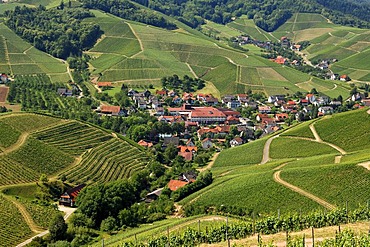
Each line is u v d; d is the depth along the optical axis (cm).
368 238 11612
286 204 18188
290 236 12800
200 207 19212
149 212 19938
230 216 18112
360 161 19962
